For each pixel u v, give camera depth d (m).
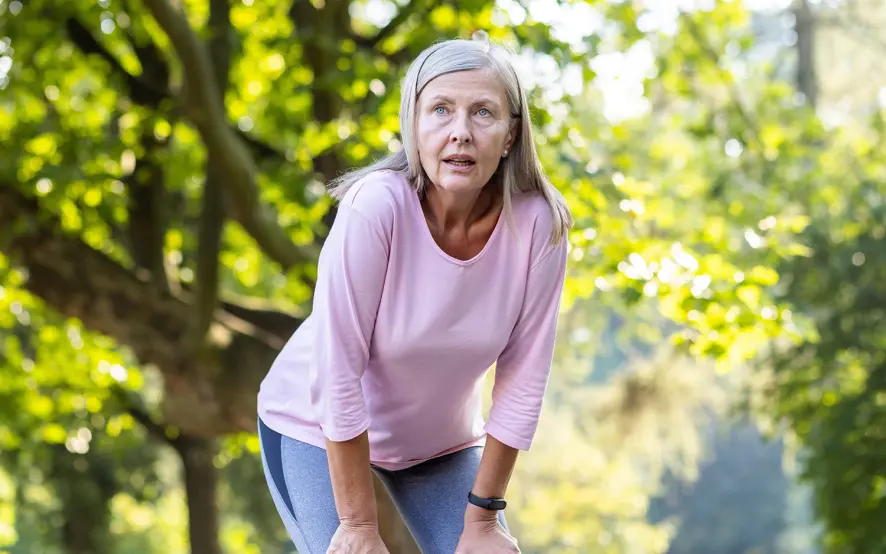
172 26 5.92
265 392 2.60
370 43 7.03
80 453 11.23
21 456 11.93
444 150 2.18
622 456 13.53
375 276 2.25
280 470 2.56
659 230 8.04
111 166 7.97
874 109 11.32
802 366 10.90
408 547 6.31
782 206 9.47
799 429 11.32
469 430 2.57
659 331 10.20
